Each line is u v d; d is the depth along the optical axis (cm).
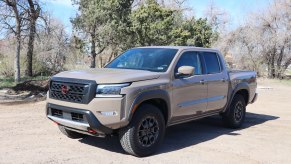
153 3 2894
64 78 620
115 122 577
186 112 709
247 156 657
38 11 2245
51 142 694
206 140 764
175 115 682
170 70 670
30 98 1277
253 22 3156
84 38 2991
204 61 776
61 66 2958
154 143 633
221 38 3362
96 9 2767
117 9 2786
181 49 726
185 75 691
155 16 2808
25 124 841
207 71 777
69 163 574
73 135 721
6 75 2712
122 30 2780
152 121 630
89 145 684
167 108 657
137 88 595
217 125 933
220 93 811
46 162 573
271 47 3080
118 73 621
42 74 2853
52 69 2916
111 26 2756
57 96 627
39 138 720
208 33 3156
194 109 730
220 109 828
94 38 2958
